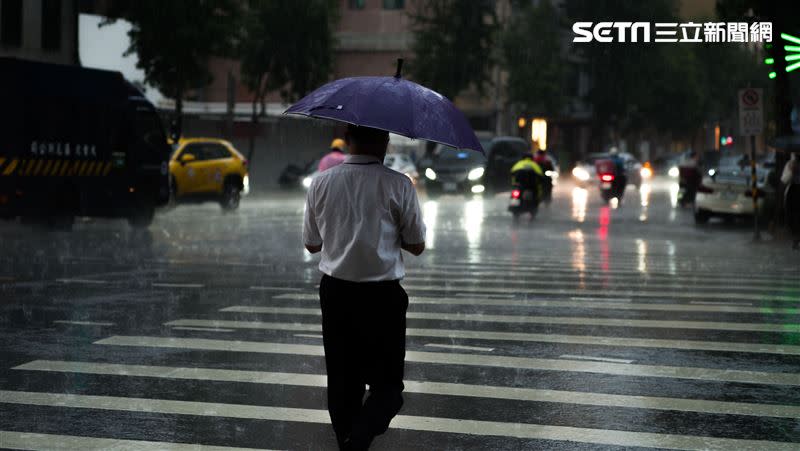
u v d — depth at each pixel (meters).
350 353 8.32
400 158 79.75
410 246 8.33
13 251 27.38
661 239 34.41
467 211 49.34
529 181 40.44
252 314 16.55
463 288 20.25
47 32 57.50
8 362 12.62
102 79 36.00
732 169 42.31
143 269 23.17
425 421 9.96
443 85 82.62
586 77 135.75
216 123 77.31
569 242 32.56
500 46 100.06
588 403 10.70
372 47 106.81
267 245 29.89
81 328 15.09
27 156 32.97
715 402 10.77
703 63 138.62
